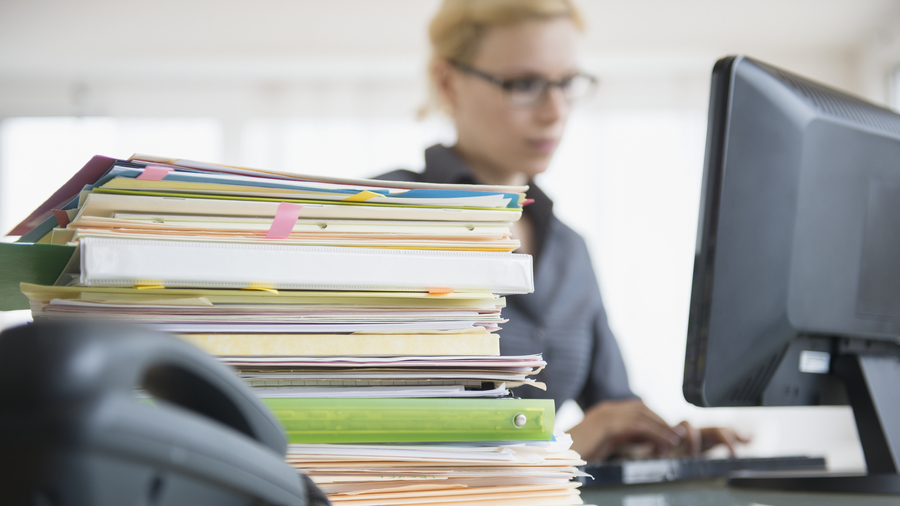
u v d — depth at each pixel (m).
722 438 0.85
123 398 0.16
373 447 0.33
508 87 1.14
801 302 0.55
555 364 1.19
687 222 3.90
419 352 0.35
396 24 3.68
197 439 0.17
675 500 0.54
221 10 3.57
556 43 1.13
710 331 0.51
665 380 3.81
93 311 0.32
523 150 1.18
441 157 1.22
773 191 0.53
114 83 4.05
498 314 0.38
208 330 0.33
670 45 3.80
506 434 0.35
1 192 3.95
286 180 0.35
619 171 3.95
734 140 0.51
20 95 4.02
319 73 4.00
